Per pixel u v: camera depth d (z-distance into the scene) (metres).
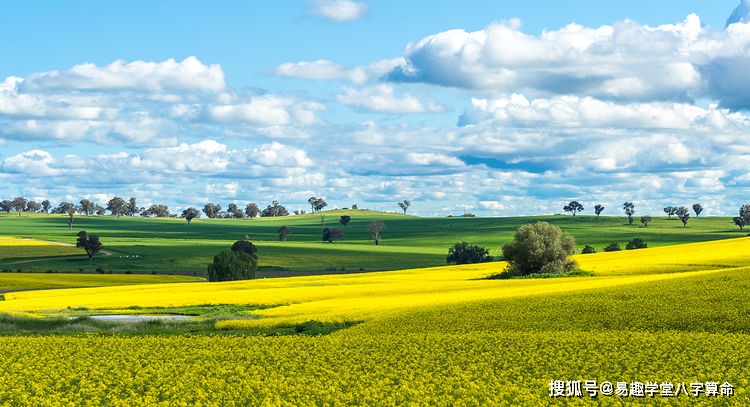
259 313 50.22
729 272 52.88
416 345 35.00
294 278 88.19
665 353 31.33
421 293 60.62
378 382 27.47
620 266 76.00
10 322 48.44
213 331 44.25
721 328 36.78
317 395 25.95
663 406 24.08
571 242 77.94
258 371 30.05
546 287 58.06
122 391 27.31
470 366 29.88
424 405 24.56
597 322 39.72
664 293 45.31
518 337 36.22
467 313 43.97
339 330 41.72
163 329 45.47
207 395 26.03
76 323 48.50
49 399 25.27
